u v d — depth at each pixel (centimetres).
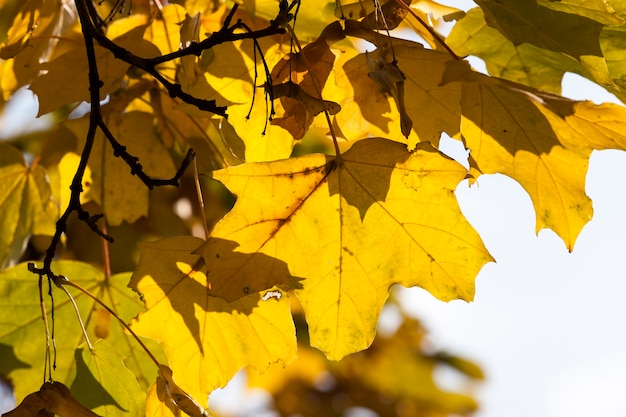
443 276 86
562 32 84
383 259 86
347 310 86
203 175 83
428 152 83
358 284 86
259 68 90
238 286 83
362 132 90
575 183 87
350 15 87
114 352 88
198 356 88
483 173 87
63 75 91
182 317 88
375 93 89
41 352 94
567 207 87
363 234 85
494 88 86
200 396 88
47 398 83
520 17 85
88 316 94
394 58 83
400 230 85
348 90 89
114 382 89
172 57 85
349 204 84
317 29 94
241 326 88
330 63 86
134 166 86
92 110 86
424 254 86
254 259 84
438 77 88
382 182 84
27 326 93
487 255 85
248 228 83
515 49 91
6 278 93
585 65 85
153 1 94
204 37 93
